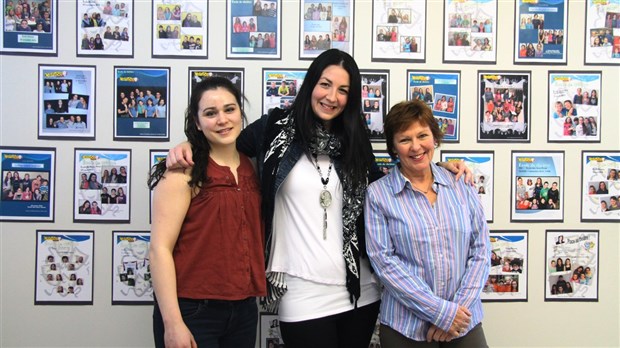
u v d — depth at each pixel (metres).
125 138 1.56
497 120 1.61
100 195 1.56
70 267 1.57
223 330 1.17
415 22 1.59
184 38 1.55
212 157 1.17
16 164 1.55
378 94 1.59
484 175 1.62
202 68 1.56
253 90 1.57
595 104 1.63
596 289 1.64
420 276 1.21
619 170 1.64
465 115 1.61
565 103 1.63
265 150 1.29
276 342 1.60
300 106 1.26
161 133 1.56
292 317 1.25
